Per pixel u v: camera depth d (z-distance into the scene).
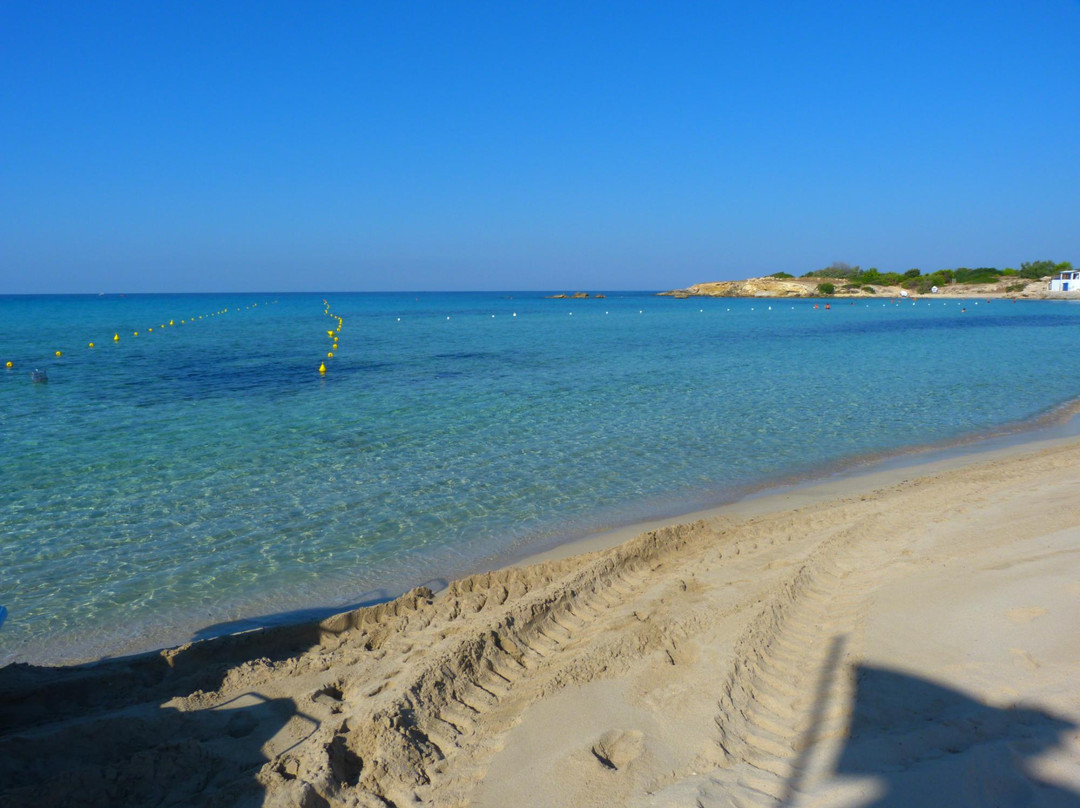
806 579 6.76
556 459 13.46
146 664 5.85
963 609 5.66
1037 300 99.50
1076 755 3.86
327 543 9.34
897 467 12.77
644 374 25.70
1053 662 4.77
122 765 4.28
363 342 40.91
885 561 7.10
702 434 15.59
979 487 10.09
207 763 4.37
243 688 5.42
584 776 4.03
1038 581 6.00
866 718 4.43
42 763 4.40
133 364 29.05
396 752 4.34
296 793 3.94
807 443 14.77
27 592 7.89
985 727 4.19
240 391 21.66
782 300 123.56
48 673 5.62
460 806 3.91
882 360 30.12
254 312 87.81
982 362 29.03
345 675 5.51
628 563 7.59
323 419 17.16
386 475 12.38
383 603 6.94
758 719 4.59
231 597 7.80
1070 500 8.65
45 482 11.83
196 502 10.92
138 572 8.44
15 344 38.78
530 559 8.75
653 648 5.54
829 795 3.72
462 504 10.88
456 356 32.53
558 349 36.16
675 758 4.17
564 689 5.02
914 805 3.59
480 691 5.17
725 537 8.53
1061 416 17.53
